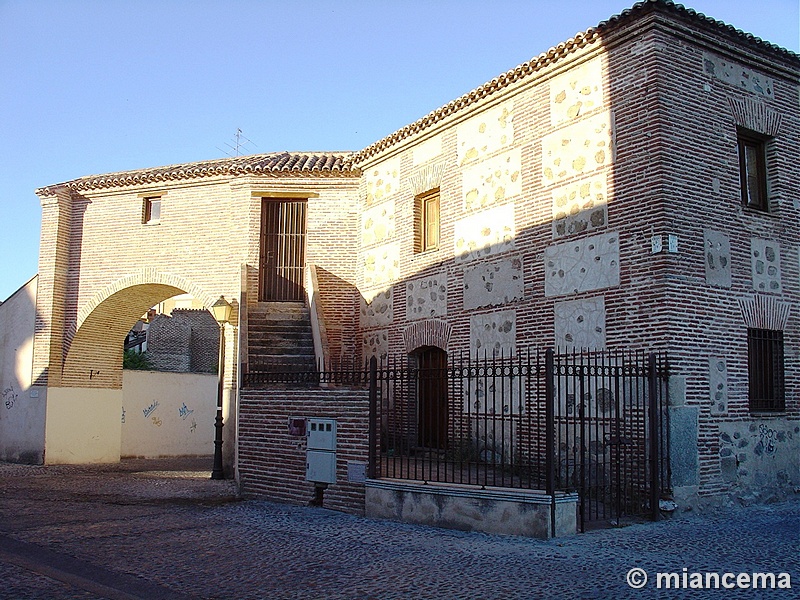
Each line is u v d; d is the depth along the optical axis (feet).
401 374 37.52
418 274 53.11
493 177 47.47
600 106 40.98
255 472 44.42
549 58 43.19
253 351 54.95
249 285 60.08
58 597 23.54
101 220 67.10
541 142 44.27
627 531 32.35
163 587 24.64
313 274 58.90
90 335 68.59
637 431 35.60
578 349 40.75
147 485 52.16
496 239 46.73
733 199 40.55
